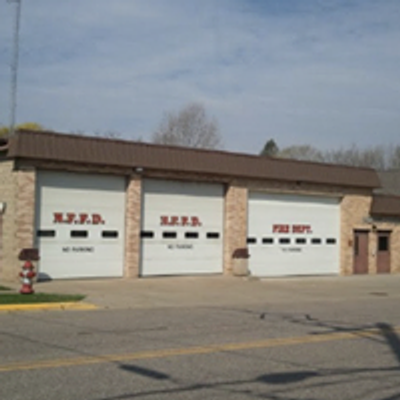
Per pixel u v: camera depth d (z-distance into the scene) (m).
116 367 9.97
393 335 14.22
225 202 28.14
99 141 23.91
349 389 9.12
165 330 13.95
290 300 21.88
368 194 34.09
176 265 26.67
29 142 22.19
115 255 24.94
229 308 18.89
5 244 22.84
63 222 23.61
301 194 31.23
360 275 33.38
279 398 8.51
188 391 8.67
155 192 26.06
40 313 16.56
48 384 8.74
